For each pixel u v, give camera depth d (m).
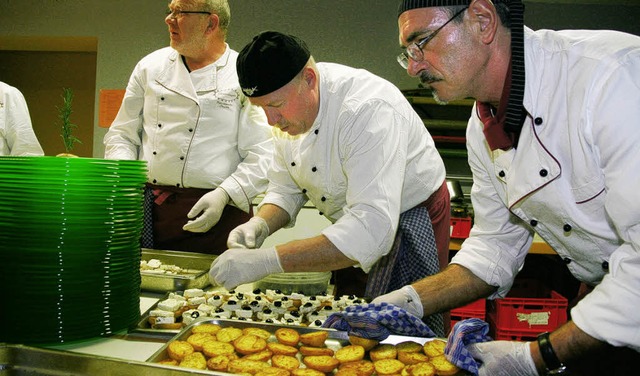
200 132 2.36
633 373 1.31
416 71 1.19
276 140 2.03
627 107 0.99
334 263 1.51
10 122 3.19
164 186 2.46
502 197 1.45
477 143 1.48
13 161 1.22
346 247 1.49
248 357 1.22
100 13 4.47
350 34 4.37
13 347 1.09
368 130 1.56
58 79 5.27
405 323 1.29
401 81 4.37
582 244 1.27
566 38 1.16
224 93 2.36
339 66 1.79
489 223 1.53
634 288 0.96
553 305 3.03
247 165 2.36
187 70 2.38
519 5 1.14
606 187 1.05
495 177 1.45
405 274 1.87
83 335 1.30
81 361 1.06
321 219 3.64
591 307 1.01
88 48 5.00
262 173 2.35
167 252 2.13
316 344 1.31
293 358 1.23
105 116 4.21
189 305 1.60
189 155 2.36
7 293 1.25
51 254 1.24
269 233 1.97
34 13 4.53
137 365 1.04
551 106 1.15
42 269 1.24
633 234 0.98
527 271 3.87
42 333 1.26
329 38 4.38
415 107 4.22
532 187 1.22
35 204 1.23
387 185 1.52
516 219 1.50
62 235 1.25
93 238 1.28
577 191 1.17
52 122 5.34
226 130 2.39
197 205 2.16
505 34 1.16
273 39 1.51
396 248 1.86
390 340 1.33
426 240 1.84
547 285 3.81
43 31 4.54
